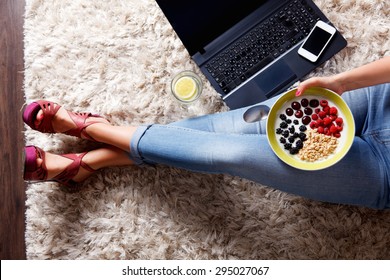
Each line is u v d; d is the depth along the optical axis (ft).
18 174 4.45
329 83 3.22
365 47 4.29
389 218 4.16
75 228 4.31
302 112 3.27
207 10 3.84
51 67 4.46
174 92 4.17
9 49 4.54
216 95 4.29
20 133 4.48
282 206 4.21
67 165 4.16
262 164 3.31
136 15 4.46
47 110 4.14
